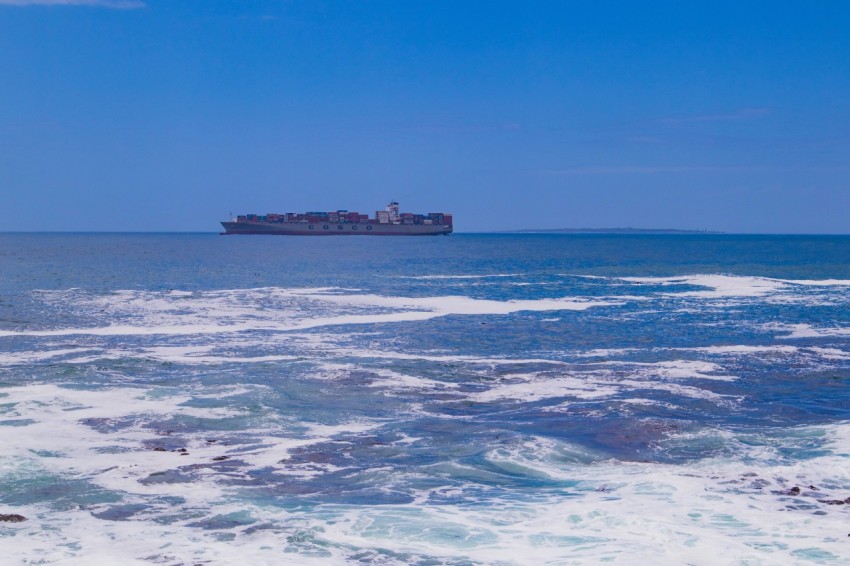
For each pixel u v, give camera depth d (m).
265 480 13.35
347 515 11.68
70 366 23.52
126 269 78.38
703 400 20.19
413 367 24.59
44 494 12.42
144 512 11.70
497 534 10.92
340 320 37.16
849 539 10.64
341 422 17.66
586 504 12.14
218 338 30.78
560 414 18.45
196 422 17.31
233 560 9.95
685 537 10.72
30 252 124.81
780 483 13.16
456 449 15.33
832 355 27.19
